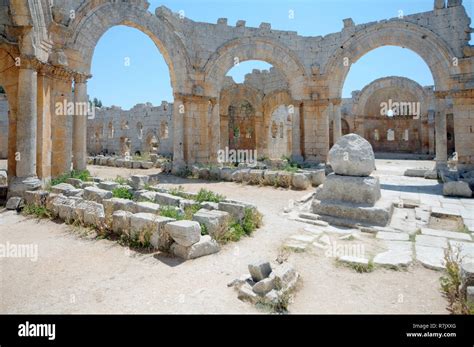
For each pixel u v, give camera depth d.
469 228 7.71
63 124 13.14
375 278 5.12
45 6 11.66
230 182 15.69
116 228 7.25
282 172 14.47
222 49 19.58
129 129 40.06
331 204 8.96
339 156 9.48
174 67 18.20
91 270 5.50
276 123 33.91
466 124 15.35
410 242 6.77
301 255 6.12
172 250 6.13
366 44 18.36
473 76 15.22
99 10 14.40
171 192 10.62
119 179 13.23
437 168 16.72
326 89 19.84
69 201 9.04
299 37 20.34
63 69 12.54
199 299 4.38
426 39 16.55
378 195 9.60
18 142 10.78
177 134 18.70
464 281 4.00
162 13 17.48
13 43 11.41
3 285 4.98
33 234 7.75
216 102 20.03
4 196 11.56
